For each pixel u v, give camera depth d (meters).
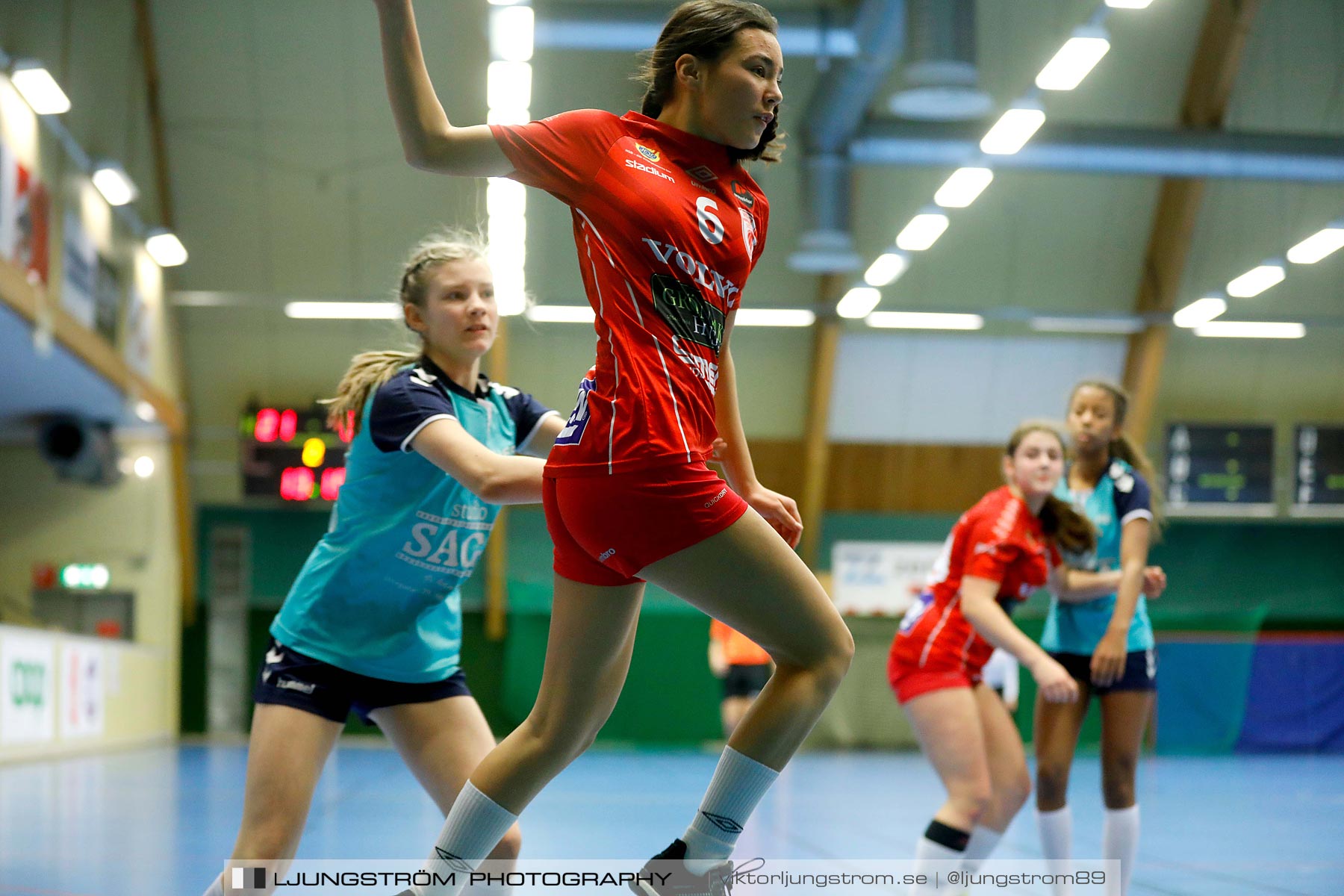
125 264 14.27
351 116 15.03
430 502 2.51
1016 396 17.94
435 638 2.63
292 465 16.64
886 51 11.83
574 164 1.92
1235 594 18.19
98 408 15.12
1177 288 16.70
